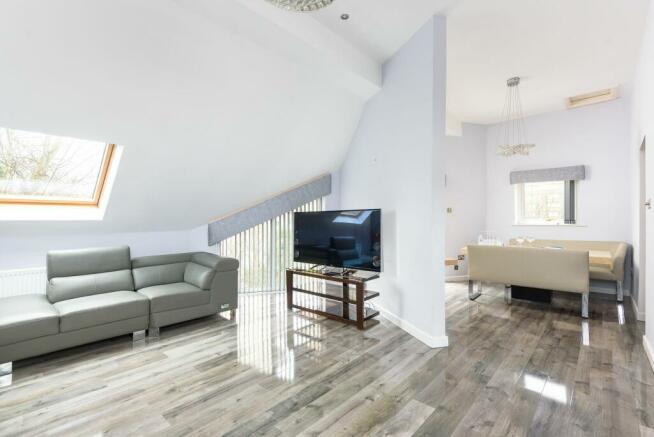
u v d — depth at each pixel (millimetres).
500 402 2104
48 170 3338
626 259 4914
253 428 1856
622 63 3908
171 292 3432
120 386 2334
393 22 3053
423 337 3123
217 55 2848
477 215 6410
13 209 3303
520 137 6117
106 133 2875
